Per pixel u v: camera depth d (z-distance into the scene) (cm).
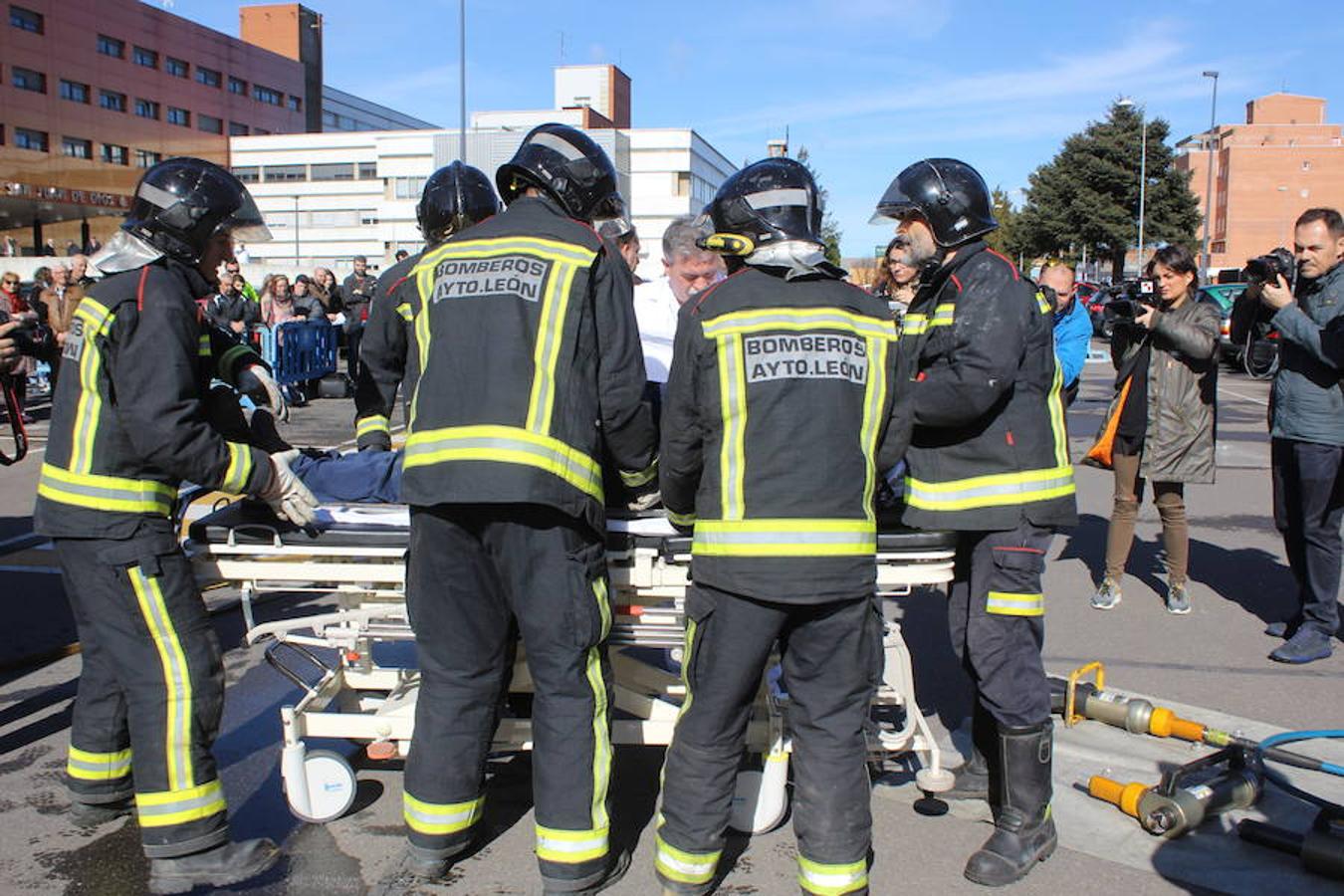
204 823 328
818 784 304
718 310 301
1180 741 437
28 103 5384
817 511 289
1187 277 566
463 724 326
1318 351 492
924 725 381
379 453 382
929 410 326
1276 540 793
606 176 334
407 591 324
